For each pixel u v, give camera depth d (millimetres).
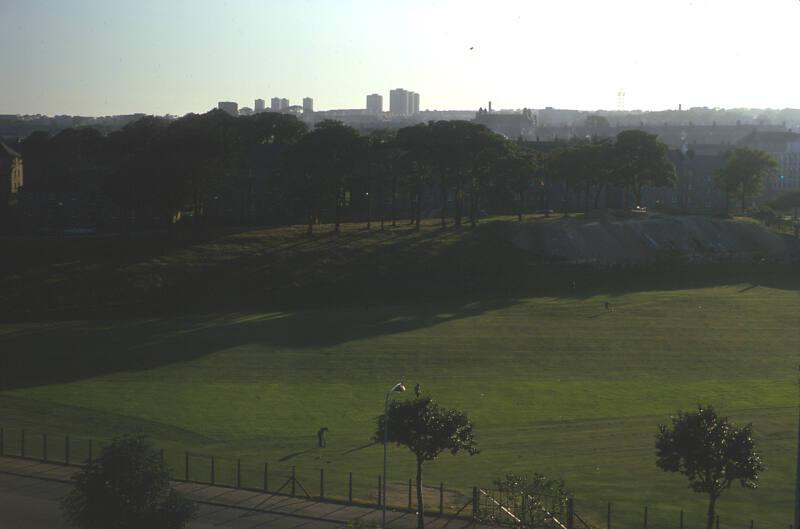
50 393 100750
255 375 109688
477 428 89312
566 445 83375
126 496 52625
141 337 129125
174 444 82500
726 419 60000
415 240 193000
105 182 192125
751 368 117062
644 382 109312
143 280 158500
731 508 66750
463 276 174875
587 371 114188
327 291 162125
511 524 61625
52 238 178125
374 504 65812
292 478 68250
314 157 195750
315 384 106188
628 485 71562
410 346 124812
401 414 62250
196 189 192375
